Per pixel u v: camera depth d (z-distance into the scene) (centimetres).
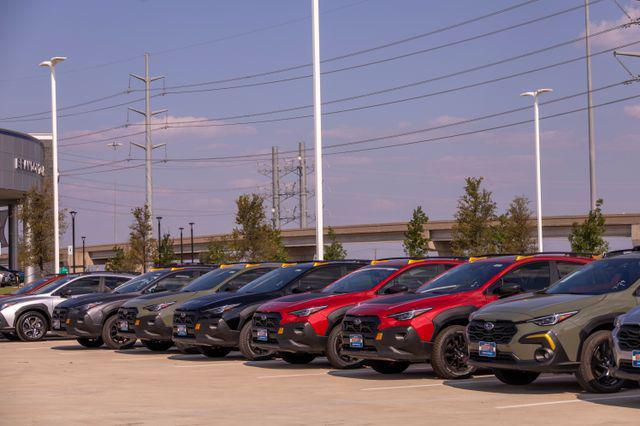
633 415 1062
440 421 1052
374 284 1689
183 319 1895
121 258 7300
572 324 1234
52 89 4462
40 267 5547
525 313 1255
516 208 6362
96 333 2189
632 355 1113
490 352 1284
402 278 1688
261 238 5794
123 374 1641
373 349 1461
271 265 2078
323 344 1630
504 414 1094
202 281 2103
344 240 10075
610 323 1247
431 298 1459
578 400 1194
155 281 2273
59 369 1745
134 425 1066
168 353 2103
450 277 1540
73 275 2694
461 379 1449
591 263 1383
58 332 2288
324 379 1511
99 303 2208
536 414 1088
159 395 1341
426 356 1433
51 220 5547
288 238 10619
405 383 1428
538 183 5459
